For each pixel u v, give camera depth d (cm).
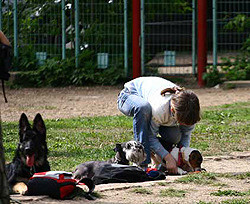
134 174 751
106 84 2248
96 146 1097
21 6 2352
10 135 1212
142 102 791
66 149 1046
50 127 1330
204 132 1255
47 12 2333
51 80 2245
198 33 2194
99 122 1408
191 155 831
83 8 2295
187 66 2273
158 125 804
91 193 658
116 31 2289
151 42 2447
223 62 2286
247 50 2289
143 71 2231
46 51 2341
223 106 1691
